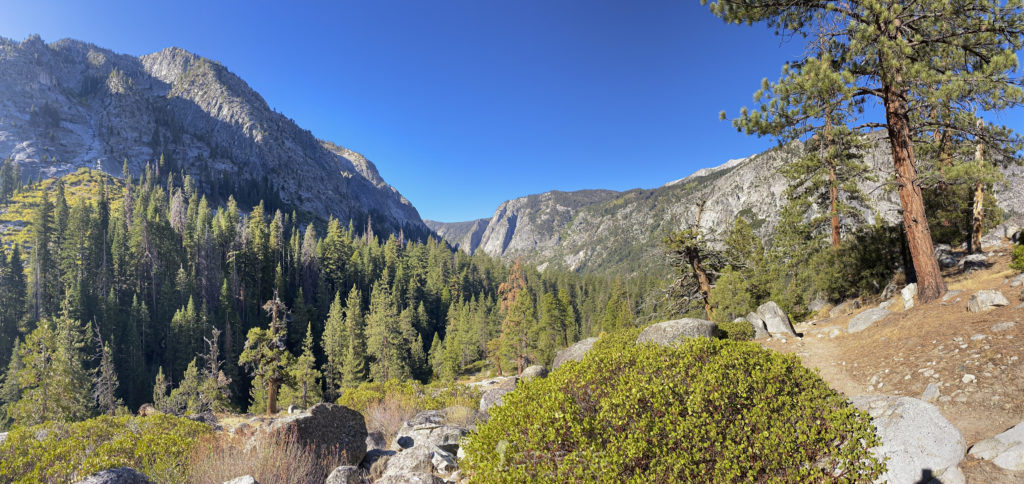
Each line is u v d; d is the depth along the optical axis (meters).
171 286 79.06
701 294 27.05
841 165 23.12
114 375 52.38
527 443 4.63
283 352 36.22
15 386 49.47
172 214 114.81
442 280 122.06
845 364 12.38
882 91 14.91
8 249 107.88
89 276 76.25
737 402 4.92
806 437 4.55
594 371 5.63
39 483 6.18
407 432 11.56
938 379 8.80
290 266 106.00
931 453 5.04
